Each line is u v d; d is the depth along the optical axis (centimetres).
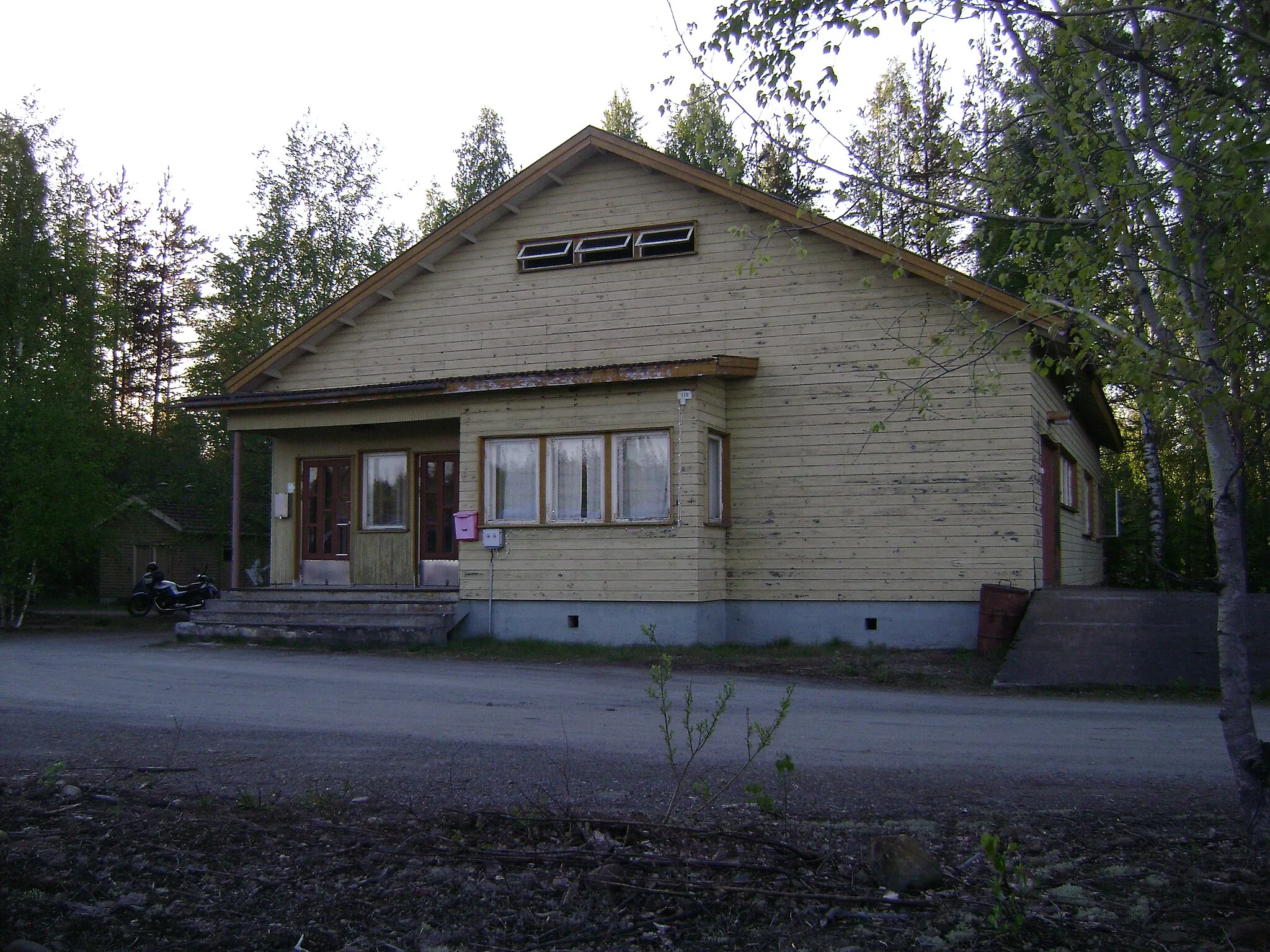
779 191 1703
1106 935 485
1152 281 697
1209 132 589
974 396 1562
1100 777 768
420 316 1917
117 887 547
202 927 504
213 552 3672
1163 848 600
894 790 728
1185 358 584
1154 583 2448
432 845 598
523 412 1692
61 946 485
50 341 2711
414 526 1925
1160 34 652
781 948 478
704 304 1725
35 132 2959
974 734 934
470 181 3978
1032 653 1289
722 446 1691
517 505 1697
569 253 1814
